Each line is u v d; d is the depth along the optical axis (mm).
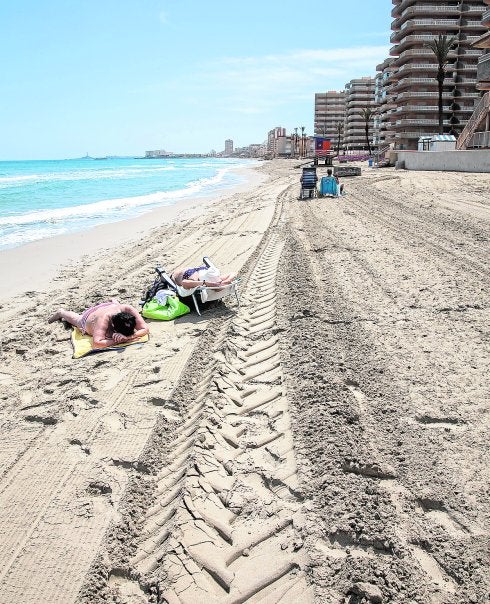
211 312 7266
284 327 6270
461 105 79000
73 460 3904
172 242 13656
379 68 113500
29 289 9445
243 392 4797
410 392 4480
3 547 3082
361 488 3318
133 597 2715
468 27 76938
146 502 3406
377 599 2539
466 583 2621
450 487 3285
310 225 14070
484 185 21422
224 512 3240
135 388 5020
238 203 23250
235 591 2674
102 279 9844
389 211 15625
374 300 7082
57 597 2729
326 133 174375
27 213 22266
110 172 87312
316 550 2885
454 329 5863
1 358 6031
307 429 4031
